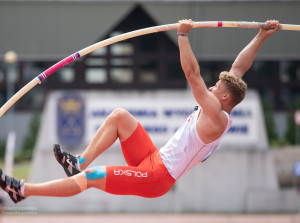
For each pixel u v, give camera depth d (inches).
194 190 1820.9
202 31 1866.4
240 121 1808.6
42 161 1755.7
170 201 1814.7
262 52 2123.5
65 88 2175.2
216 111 467.2
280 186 1942.7
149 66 2287.2
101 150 487.5
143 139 496.1
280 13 1824.6
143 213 1807.3
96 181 465.7
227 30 1866.4
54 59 2106.3
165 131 1745.8
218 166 1817.2
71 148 1736.0
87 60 2155.5
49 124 1754.4
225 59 2007.9
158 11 1902.1
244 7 1830.7
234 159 1817.2
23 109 2385.6
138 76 2164.1
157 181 479.2
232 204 1813.5
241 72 535.2
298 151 1974.7
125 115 487.8
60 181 459.5
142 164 488.7
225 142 1814.7
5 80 2397.9
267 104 2276.1
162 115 1748.3
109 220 1626.5
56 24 2014.0
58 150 474.3
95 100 1738.4
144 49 2231.8
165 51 2170.3
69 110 1737.2
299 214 1793.8
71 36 2039.9
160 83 2171.5
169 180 485.1
